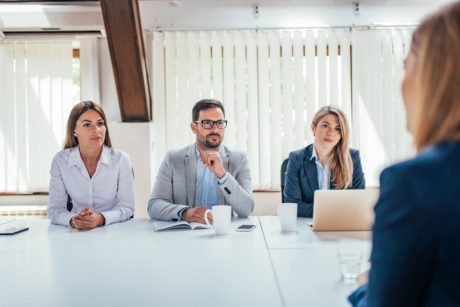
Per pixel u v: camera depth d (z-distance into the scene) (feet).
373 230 2.06
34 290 3.72
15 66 12.52
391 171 2.00
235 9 12.26
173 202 8.02
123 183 7.91
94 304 3.38
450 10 2.01
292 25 12.44
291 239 5.64
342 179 8.25
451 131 1.93
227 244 5.40
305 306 3.27
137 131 11.97
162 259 4.71
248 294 3.54
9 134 12.55
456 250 1.80
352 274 3.87
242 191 7.39
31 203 12.66
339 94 12.56
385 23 12.40
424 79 2.00
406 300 1.93
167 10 12.24
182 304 3.35
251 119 12.48
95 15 11.81
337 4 12.17
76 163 7.72
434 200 1.81
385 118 12.46
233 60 12.52
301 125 12.51
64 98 12.56
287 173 8.38
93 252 5.07
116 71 11.33
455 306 1.86
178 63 12.46
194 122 8.09
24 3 11.68
